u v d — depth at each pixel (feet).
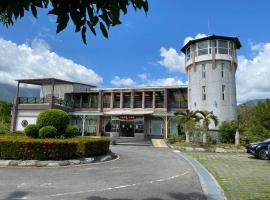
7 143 41.04
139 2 8.77
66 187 26.23
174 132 114.01
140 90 121.08
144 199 22.45
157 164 45.73
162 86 119.03
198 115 92.32
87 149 47.24
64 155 42.83
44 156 41.29
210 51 99.45
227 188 26.89
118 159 52.06
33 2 8.39
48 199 21.83
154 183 29.30
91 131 128.47
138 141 102.22
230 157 61.77
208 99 97.81
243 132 92.63
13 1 8.34
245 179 32.22
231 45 101.45
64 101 124.06
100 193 24.20
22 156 40.88
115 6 8.04
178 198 23.04
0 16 10.19
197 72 101.91
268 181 30.96
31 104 113.29
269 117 93.56
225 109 96.32
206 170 38.86
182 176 34.17
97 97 132.26
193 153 71.00
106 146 54.85
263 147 58.08
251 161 53.62
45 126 51.90
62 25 8.02
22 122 113.39
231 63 99.55
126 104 127.44
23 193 23.56
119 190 25.54
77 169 38.14
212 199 22.20
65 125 56.34
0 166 38.45
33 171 35.24
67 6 7.97
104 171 36.99
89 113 119.85
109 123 126.31
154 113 109.81
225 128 87.86
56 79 115.65
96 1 7.98
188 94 107.76
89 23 8.29
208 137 84.64
